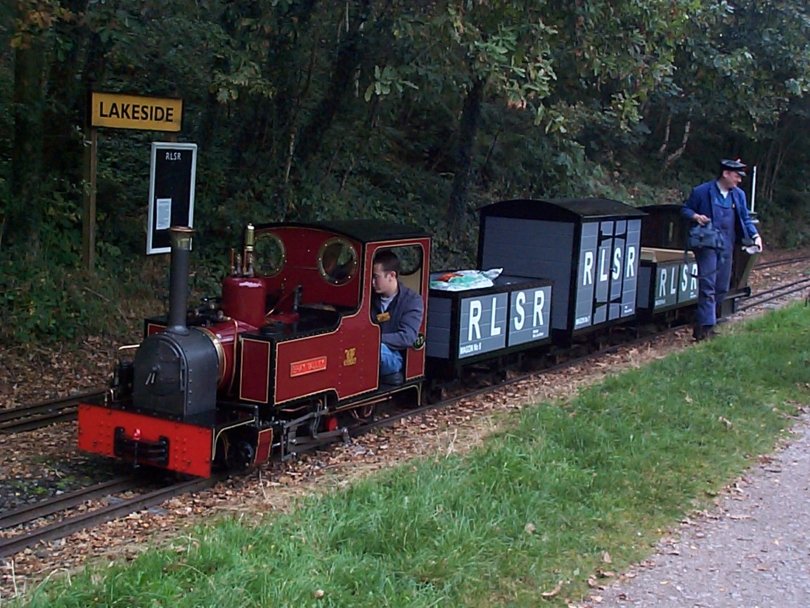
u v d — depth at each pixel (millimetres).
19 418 8734
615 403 9141
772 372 10844
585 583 5488
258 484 7270
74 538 6117
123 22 11586
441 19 10227
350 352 8148
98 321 11297
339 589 5008
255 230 8531
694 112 24891
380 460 7891
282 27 12734
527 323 11016
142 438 7039
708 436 8375
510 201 12016
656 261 13719
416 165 19594
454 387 10711
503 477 6824
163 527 6348
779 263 24469
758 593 5434
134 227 13344
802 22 21578
